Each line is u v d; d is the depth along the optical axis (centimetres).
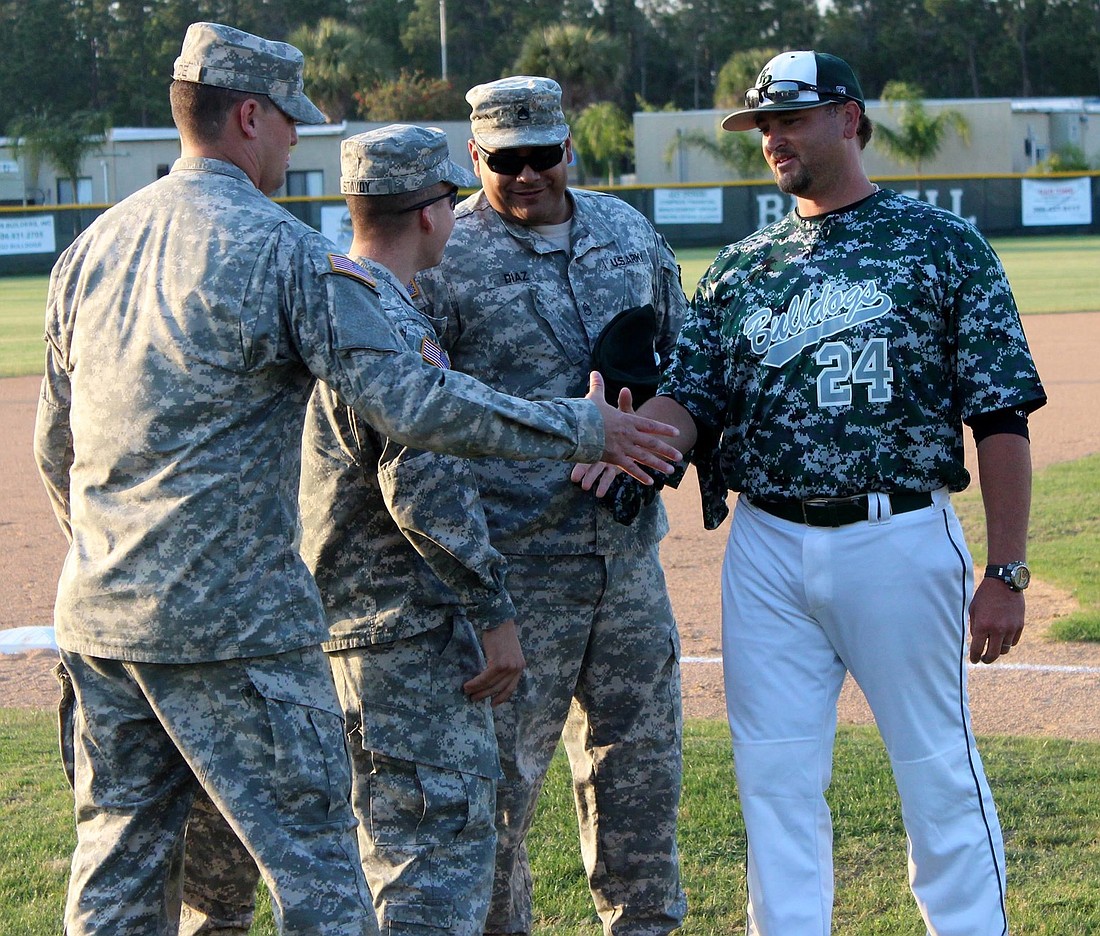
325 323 403
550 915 573
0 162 7238
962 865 471
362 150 473
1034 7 11850
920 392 462
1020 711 802
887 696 474
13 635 1016
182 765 429
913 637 469
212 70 421
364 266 460
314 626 419
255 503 408
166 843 429
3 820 661
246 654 404
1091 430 1745
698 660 920
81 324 422
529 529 518
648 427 443
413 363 409
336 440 471
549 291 536
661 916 541
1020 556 459
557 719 532
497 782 518
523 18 11600
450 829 474
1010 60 11869
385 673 475
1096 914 542
